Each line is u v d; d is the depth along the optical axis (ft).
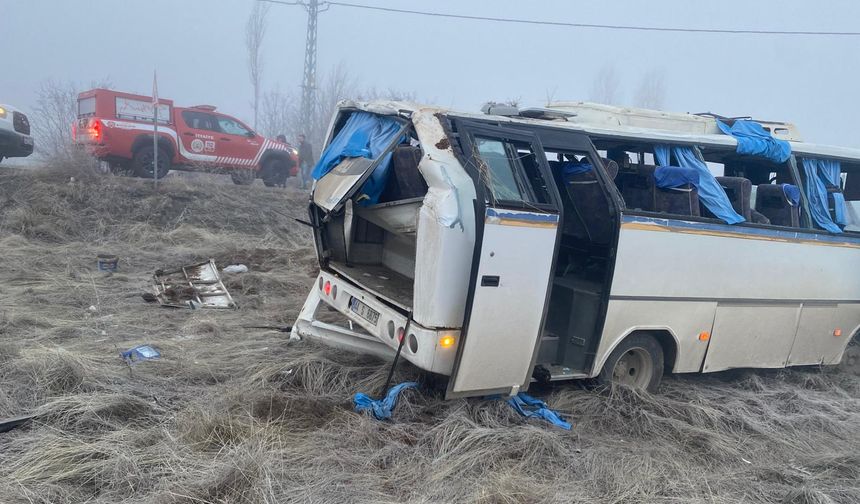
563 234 22.11
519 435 16.70
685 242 20.35
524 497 14.19
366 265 22.56
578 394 20.07
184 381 19.12
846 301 24.82
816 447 18.98
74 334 22.66
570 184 21.09
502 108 20.83
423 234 16.29
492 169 16.99
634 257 19.39
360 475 14.51
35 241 39.01
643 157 22.85
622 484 15.25
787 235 22.68
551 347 19.83
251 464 13.76
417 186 19.27
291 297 31.32
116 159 51.85
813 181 24.49
